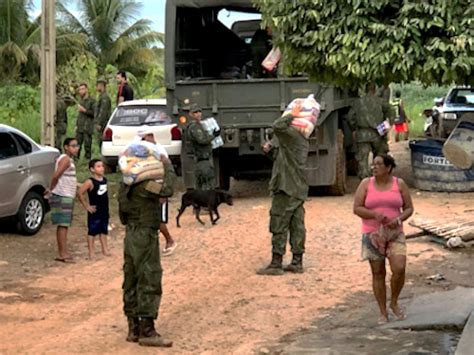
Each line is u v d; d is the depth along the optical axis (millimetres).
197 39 17297
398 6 6750
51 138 17547
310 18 7004
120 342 8039
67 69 32781
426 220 13281
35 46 38562
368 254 8398
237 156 16922
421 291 9812
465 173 17000
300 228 10828
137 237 7836
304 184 10781
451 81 6656
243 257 11891
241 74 17031
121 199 7891
